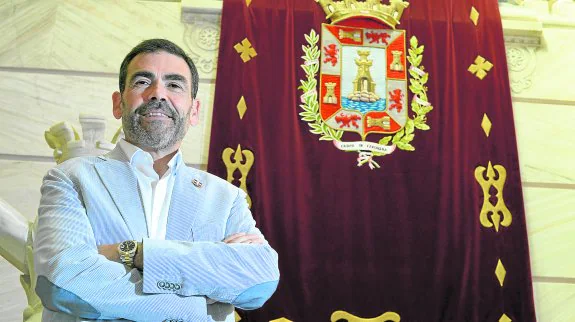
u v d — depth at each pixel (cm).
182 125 248
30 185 529
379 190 528
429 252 515
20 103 545
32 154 536
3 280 506
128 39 570
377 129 545
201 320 205
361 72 559
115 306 199
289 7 569
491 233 523
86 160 235
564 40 602
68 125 410
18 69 553
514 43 596
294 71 551
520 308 508
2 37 557
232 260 215
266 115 535
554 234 553
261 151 525
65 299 200
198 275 207
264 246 226
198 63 565
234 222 238
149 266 203
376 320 498
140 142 242
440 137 545
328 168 530
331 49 562
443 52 570
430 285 508
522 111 580
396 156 538
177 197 233
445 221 523
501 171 539
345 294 501
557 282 541
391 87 558
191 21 575
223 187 246
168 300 203
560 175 568
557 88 589
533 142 574
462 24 579
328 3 573
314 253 508
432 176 534
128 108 244
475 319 502
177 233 225
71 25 568
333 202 521
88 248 209
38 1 571
